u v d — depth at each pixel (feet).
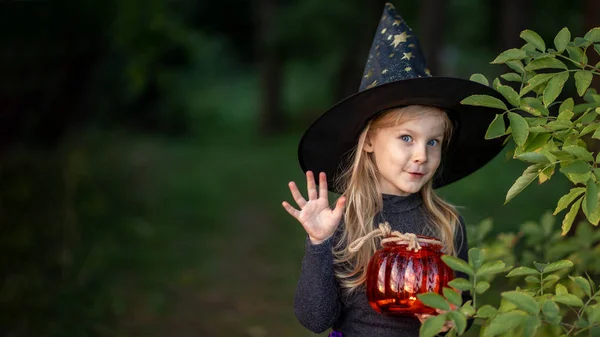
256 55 80.33
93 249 19.53
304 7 62.80
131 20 26.76
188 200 31.50
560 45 6.46
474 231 9.32
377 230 6.74
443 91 6.97
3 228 18.99
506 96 6.33
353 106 7.13
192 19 76.23
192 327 15.64
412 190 7.19
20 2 27.73
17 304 14.97
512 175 30.96
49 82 30.35
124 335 14.98
